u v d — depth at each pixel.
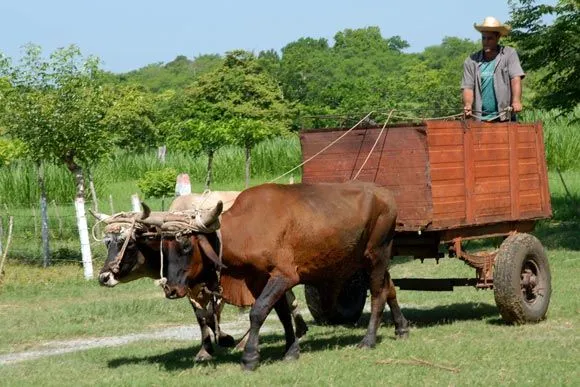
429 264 16.70
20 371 9.24
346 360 9.01
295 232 8.98
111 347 10.48
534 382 7.89
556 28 18.25
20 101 17.25
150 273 8.90
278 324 12.01
